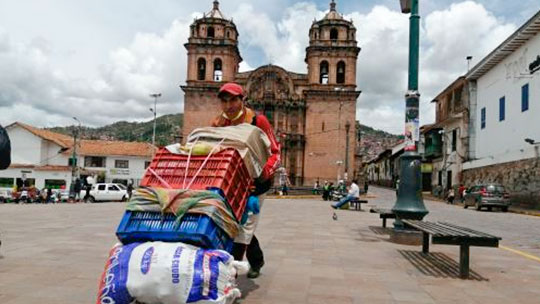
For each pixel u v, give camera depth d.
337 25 55.44
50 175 53.22
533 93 28.08
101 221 12.40
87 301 4.28
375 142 190.50
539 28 27.03
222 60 55.88
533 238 11.38
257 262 5.44
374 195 45.28
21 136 56.72
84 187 39.12
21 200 32.38
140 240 3.55
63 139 61.81
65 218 13.38
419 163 9.02
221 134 4.40
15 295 4.43
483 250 8.41
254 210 4.56
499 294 4.99
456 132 41.56
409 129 9.19
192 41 55.72
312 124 55.31
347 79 55.03
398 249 8.08
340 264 6.51
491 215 22.11
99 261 6.21
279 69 57.00
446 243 5.71
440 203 36.41
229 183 3.89
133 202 3.66
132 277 3.21
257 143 4.56
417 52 9.41
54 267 5.77
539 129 27.23
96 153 57.28
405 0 9.55
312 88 55.56
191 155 4.04
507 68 32.16
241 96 4.85
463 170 39.56
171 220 3.52
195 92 55.34
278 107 56.28
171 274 3.20
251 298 4.56
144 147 60.41
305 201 31.83
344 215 16.88
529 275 6.10
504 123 32.56
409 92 9.30
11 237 8.60
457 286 5.32
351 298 4.66
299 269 6.07
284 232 10.49
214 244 3.54
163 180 3.87
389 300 4.62
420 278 5.70
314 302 4.47
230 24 56.34
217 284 3.31
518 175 29.17
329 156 54.78
